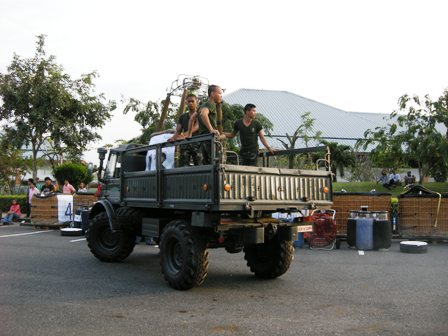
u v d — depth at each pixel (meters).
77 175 21.81
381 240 11.01
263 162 8.43
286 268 7.47
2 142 23.17
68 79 22.91
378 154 26.39
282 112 52.50
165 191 7.26
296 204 7.05
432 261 9.40
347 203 12.58
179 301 6.10
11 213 18.22
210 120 7.46
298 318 5.31
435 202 12.45
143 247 11.63
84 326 4.98
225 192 6.23
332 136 49.06
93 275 7.85
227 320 5.23
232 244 7.04
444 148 22.31
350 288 6.89
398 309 5.68
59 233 14.65
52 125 22.17
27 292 6.54
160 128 14.60
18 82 22.09
